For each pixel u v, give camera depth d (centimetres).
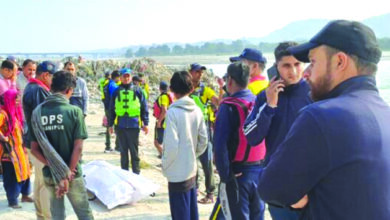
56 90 394
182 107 438
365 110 169
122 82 768
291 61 300
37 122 386
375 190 163
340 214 166
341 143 163
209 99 758
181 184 437
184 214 440
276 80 305
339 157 163
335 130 164
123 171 662
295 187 174
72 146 399
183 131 434
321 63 183
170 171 436
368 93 175
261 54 426
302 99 305
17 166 548
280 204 184
